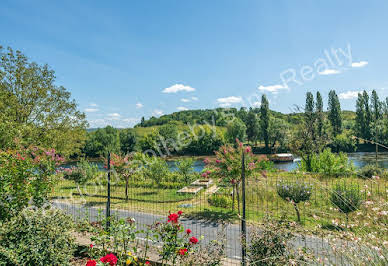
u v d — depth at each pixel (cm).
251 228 365
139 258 399
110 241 395
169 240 353
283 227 333
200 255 348
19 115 1784
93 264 282
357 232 315
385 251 255
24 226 373
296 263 288
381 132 4038
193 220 738
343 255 271
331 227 380
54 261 358
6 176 462
